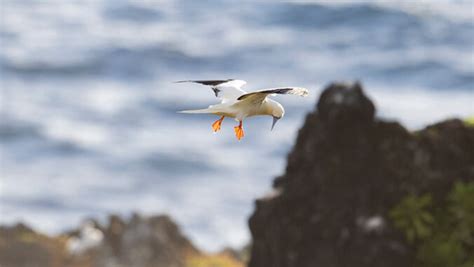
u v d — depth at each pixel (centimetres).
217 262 3428
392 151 2317
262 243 2409
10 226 3481
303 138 2398
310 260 2317
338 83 2352
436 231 2295
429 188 2312
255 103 1182
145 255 3328
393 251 2248
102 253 3347
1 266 3244
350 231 2289
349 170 2320
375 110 2334
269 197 2408
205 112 1177
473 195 2291
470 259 2262
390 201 2305
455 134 2358
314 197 2344
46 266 3281
